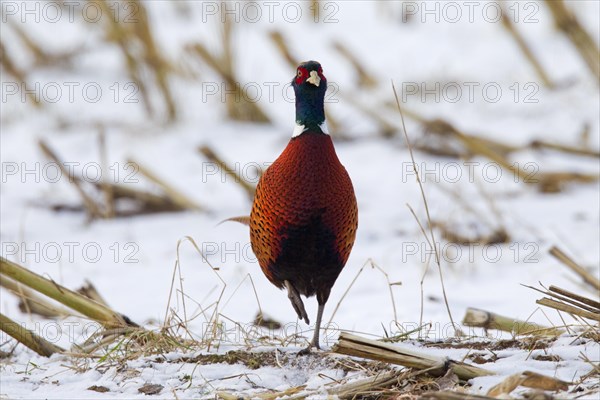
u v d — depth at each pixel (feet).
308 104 34.40
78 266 55.11
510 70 86.38
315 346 34.73
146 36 84.48
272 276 37.04
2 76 92.02
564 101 79.87
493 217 58.54
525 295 45.27
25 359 36.96
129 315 45.39
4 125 86.58
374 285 48.88
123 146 79.41
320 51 97.55
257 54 98.27
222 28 85.05
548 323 40.27
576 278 47.29
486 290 46.60
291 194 34.37
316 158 34.32
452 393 25.84
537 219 58.13
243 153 77.15
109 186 64.80
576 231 55.21
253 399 29.12
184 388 30.86
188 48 88.02
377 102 83.56
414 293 46.83
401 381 29.19
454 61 90.89
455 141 73.20
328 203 34.47
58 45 101.45
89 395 30.55
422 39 98.02
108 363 33.81
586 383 27.94
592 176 65.05
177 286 50.60
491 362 30.94
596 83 80.79
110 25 89.20
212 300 47.96
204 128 83.25
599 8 96.07
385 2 107.45
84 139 81.76
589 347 30.96
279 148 78.02
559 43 90.17
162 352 34.14
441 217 58.49
